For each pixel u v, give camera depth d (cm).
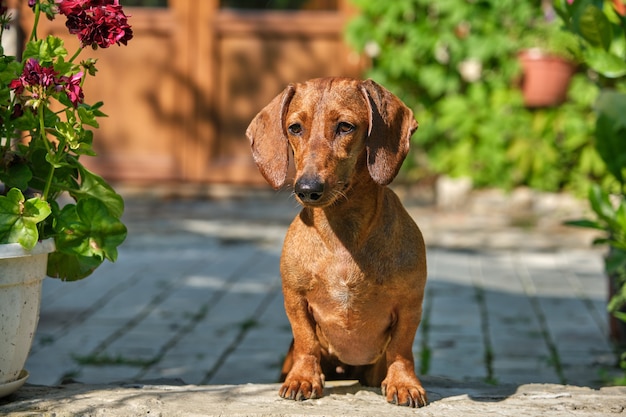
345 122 325
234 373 561
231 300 734
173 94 1138
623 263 499
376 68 1120
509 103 1088
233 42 1135
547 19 1062
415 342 622
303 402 338
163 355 596
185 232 977
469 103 1092
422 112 1117
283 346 617
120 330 652
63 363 577
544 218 1045
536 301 730
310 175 314
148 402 335
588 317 683
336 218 333
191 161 1143
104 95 1136
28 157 349
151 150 1144
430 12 1095
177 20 1130
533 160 1070
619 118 496
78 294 749
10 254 313
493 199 1070
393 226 334
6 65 333
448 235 964
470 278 805
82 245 344
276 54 1135
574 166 1082
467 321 672
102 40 330
